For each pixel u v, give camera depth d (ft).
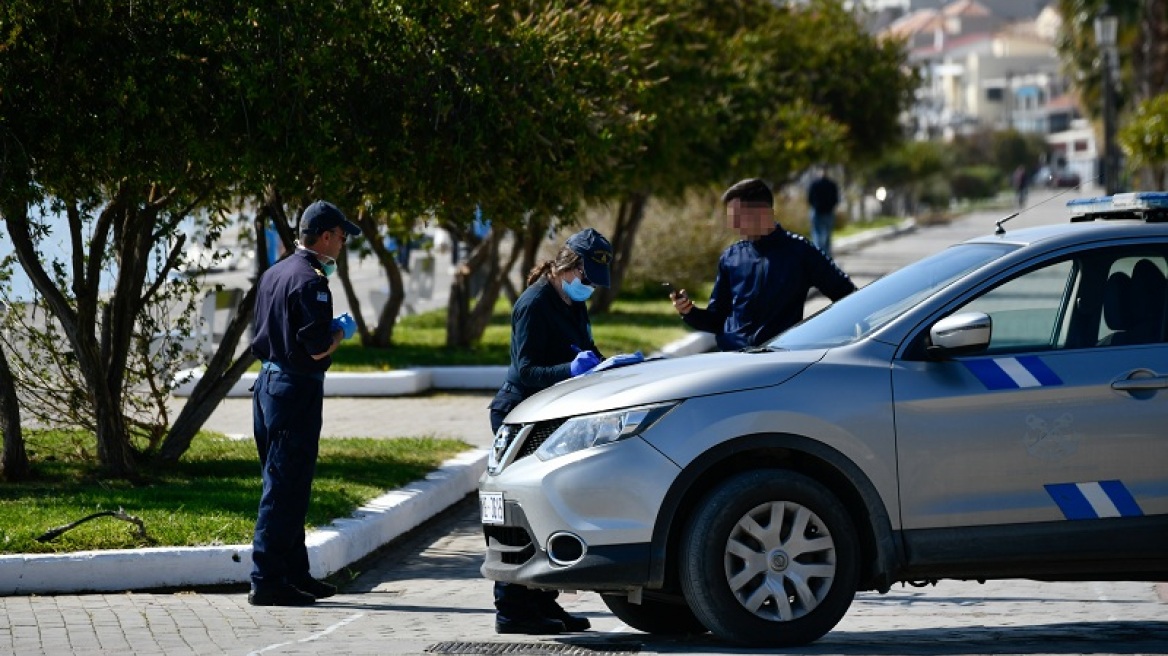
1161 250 56.44
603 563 53.47
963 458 54.24
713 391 54.08
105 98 81.15
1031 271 56.18
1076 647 55.72
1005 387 54.54
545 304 61.26
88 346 90.07
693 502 54.54
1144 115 236.43
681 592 55.47
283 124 85.30
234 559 71.97
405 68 90.53
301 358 66.39
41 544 71.56
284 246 95.40
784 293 69.67
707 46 179.01
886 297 58.44
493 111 94.27
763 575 53.72
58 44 81.71
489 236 164.66
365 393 141.59
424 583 74.43
